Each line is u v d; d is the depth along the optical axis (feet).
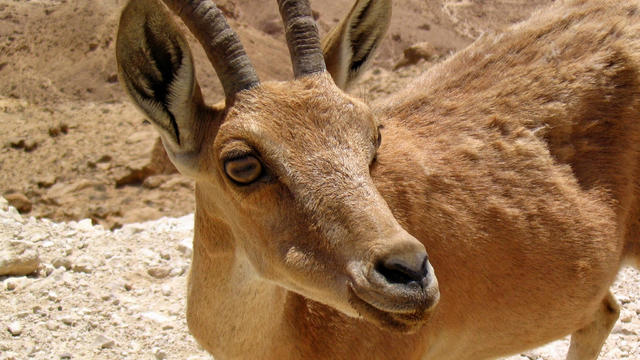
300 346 3.34
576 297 3.75
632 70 3.76
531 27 3.95
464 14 25.67
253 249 3.05
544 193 3.67
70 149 11.29
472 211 3.56
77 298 4.66
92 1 17.39
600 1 3.96
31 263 4.84
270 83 3.05
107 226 9.09
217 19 3.07
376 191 2.90
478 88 3.83
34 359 4.25
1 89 15.23
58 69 15.69
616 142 3.76
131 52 3.05
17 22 17.58
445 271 3.51
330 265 2.86
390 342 3.37
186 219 5.83
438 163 3.60
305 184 2.90
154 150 10.64
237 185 2.98
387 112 3.76
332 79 3.11
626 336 4.56
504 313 3.65
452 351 3.66
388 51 21.42
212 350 3.43
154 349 4.37
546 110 3.76
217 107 3.14
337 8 23.02
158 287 4.83
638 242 3.89
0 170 10.99
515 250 3.60
